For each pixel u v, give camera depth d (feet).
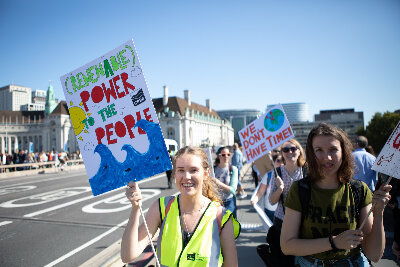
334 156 6.39
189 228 6.18
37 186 46.14
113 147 7.61
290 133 14.25
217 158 16.53
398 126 6.68
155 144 7.12
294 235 6.56
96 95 7.88
